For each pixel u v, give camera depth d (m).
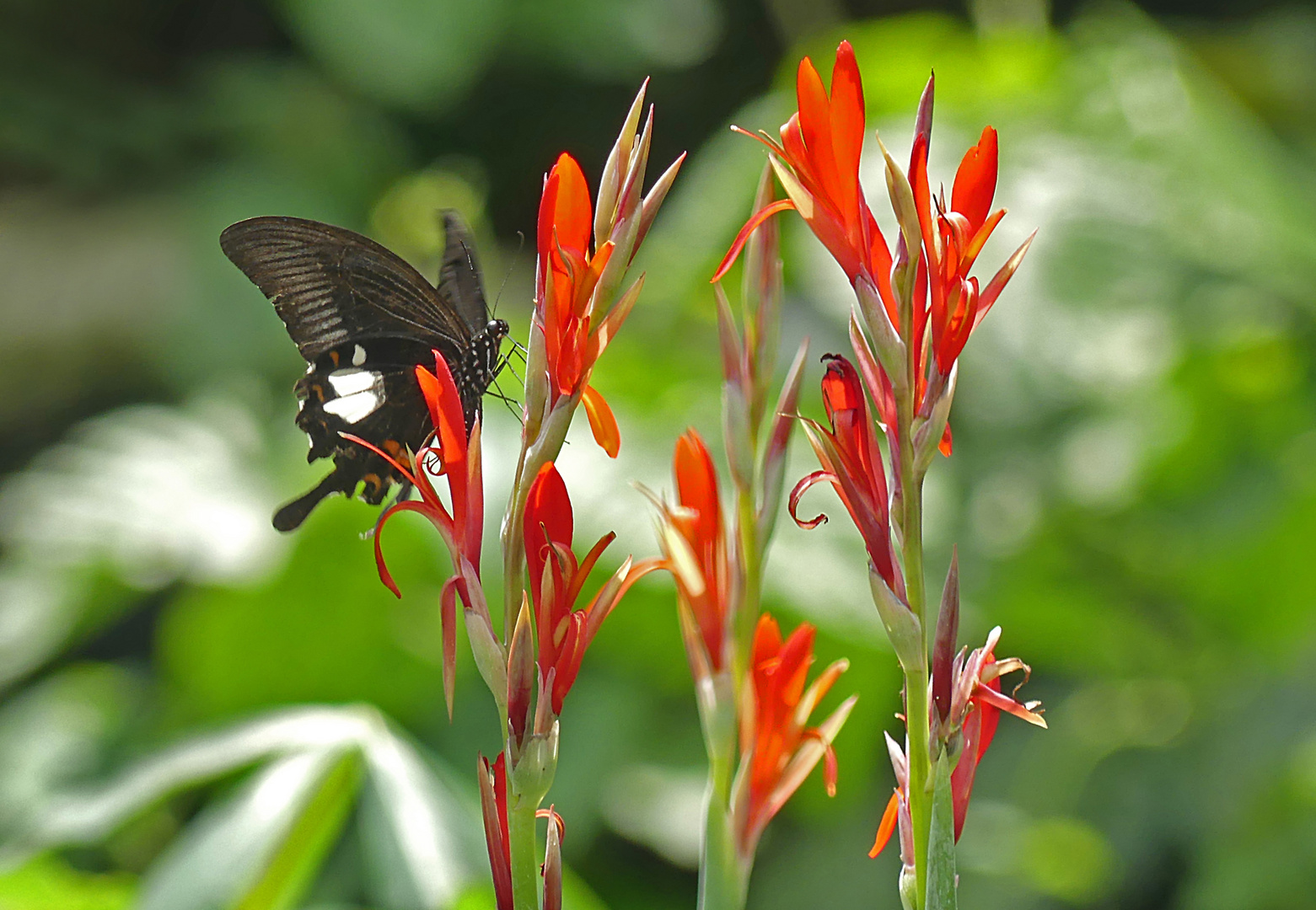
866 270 1.80
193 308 7.14
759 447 1.91
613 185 1.81
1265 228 4.84
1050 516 4.47
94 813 2.37
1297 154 6.93
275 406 6.56
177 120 8.55
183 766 2.32
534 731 1.80
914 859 1.81
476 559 1.81
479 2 7.34
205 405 6.03
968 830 4.27
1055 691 4.79
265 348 7.05
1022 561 4.35
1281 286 4.73
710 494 1.89
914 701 1.81
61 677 6.22
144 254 8.12
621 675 4.43
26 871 2.40
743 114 5.92
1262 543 4.32
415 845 2.05
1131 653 4.63
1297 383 4.81
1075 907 4.15
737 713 1.89
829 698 3.98
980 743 1.83
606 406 1.82
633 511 3.96
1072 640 4.53
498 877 1.81
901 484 1.81
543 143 8.56
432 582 4.66
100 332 7.89
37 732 5.24
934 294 1.80
